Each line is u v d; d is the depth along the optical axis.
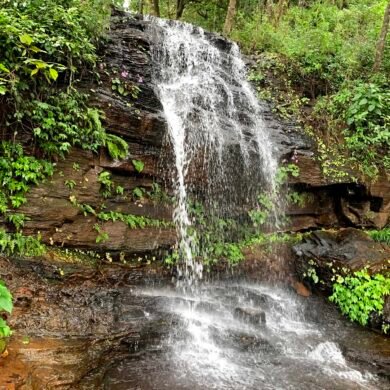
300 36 12.95
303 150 9.87
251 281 8.02
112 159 7.05
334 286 7.43
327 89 11.72
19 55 6.02
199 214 8.22
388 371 5.57
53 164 6.37
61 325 5.05
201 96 9.35
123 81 7.84
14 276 5.43
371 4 17.08
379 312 6.69
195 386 4.75
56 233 6.21
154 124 7.63
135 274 6.70
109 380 4.65
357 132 10.24
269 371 5.28
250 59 12.03
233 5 13.95
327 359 5.78
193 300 6.31
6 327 3.86
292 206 9.58
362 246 7.92
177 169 7.96
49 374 4.23
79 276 5.96
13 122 6.07
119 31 9.20
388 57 12.35
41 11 6.69
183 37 10.83
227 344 5.62
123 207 7.13
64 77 6.76
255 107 10.36
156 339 5.36
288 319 6.91
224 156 8.60
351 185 9.93
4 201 5.83
